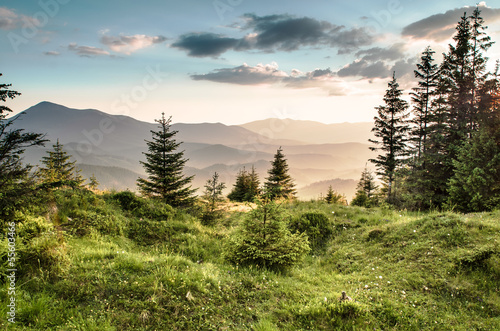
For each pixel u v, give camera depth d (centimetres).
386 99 2930
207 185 2069
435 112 2288
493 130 1633
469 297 669
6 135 757
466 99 2122
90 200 1407
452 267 779
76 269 659
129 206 1532
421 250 914
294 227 1403
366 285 755
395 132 2891
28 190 827
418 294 698
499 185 1455
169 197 2097
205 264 909
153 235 1273
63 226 1047
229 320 577
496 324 570
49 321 484
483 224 960
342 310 609
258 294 693
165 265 746
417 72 2541
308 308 623
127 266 708
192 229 1427
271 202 974
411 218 1305
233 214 2155
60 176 2872
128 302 567
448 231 960
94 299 566
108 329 484
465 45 2202
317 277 876
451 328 568
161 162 2197
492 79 1998
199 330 532
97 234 1088
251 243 938
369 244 1114
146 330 510
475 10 2239
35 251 631
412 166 2464
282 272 900
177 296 611
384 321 596
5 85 809
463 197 1617
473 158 1568
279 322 586
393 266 871
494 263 750
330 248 1195
